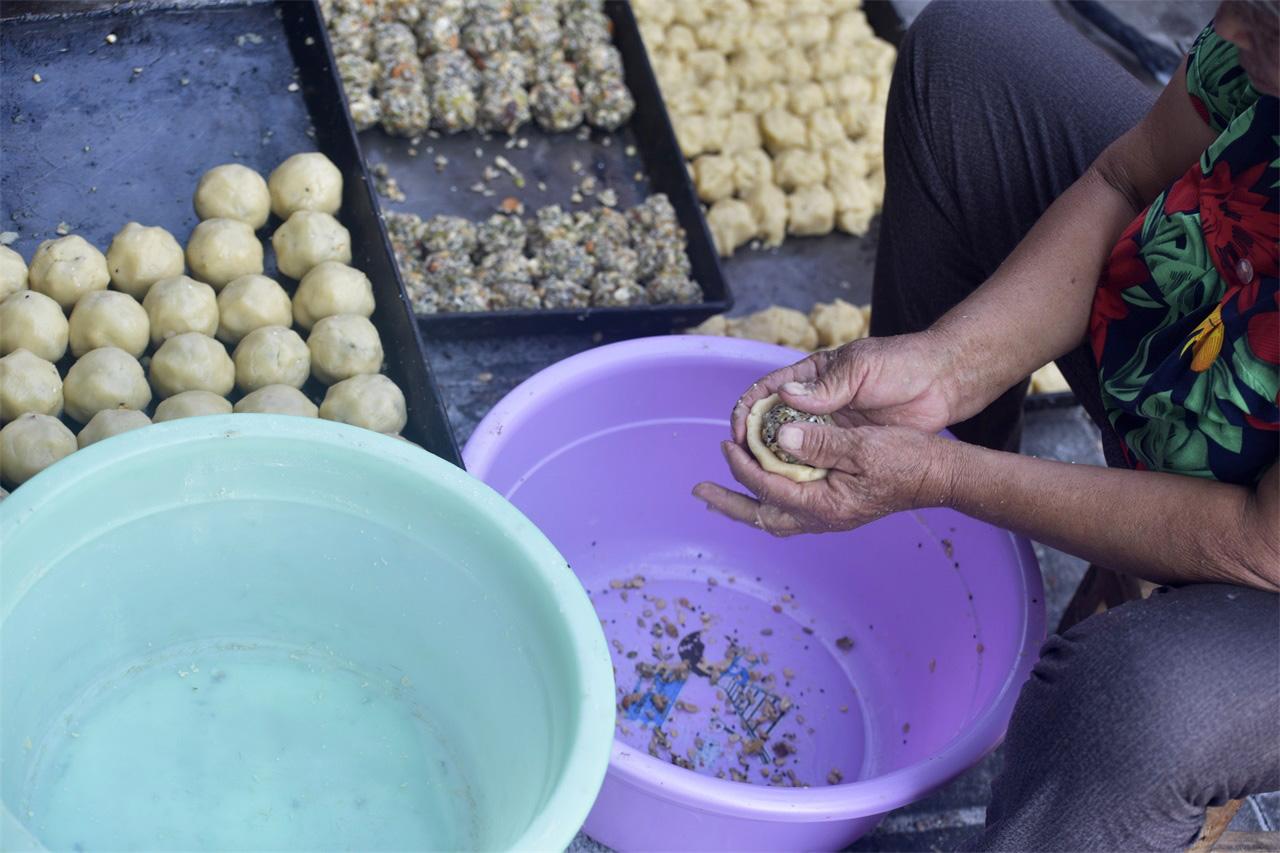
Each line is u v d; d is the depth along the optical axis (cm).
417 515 120
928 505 136
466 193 238
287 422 117
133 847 116
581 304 224
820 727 187
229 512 121
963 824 181
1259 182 122
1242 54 111
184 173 189
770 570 201
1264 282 119
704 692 187
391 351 181
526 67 249
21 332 158
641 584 198
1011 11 172
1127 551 126
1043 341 147
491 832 119
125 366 158
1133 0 290
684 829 150
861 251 261
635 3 273
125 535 116
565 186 245
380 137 240
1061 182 167
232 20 203
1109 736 118
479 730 125
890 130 178
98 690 123
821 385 142
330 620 130
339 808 122
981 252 175
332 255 183
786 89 272
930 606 183
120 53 196
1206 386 122
